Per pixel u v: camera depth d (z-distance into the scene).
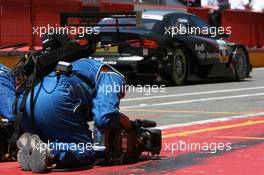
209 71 57.59
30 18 62.75
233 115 34.16
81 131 20.11
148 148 21.50
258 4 97.31
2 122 21.67
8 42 60.94
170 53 52.78
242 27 89.56
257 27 92.31
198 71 56.78
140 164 20.89
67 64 19.88
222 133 27.56
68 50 20.17
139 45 50.50
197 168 20.23
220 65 58.62
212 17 85.88
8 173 19.66
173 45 53.06
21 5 62.09
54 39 20.47
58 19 65.44
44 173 19.56
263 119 32.44
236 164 20.81
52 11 65.00
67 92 19.75
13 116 21.20
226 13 86.88
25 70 20.59
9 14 61.16
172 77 53.38
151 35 51.16
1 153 21.66
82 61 20.25
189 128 29.25
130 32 49.94
